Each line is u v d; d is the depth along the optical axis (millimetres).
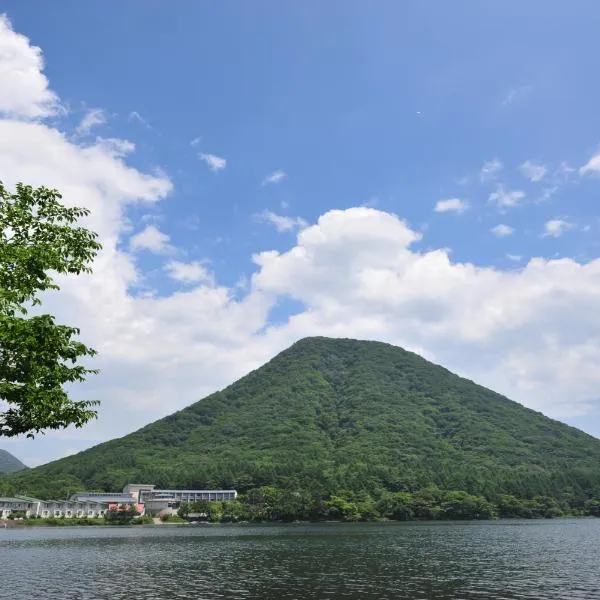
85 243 30594
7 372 25078
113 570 82562
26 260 27125
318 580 70500
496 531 170875
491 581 68500
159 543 134375
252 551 110500
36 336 25359
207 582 69812
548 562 87938
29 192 29359
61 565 89375
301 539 141750
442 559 93188
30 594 61719
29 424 25891
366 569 80938
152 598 59094
